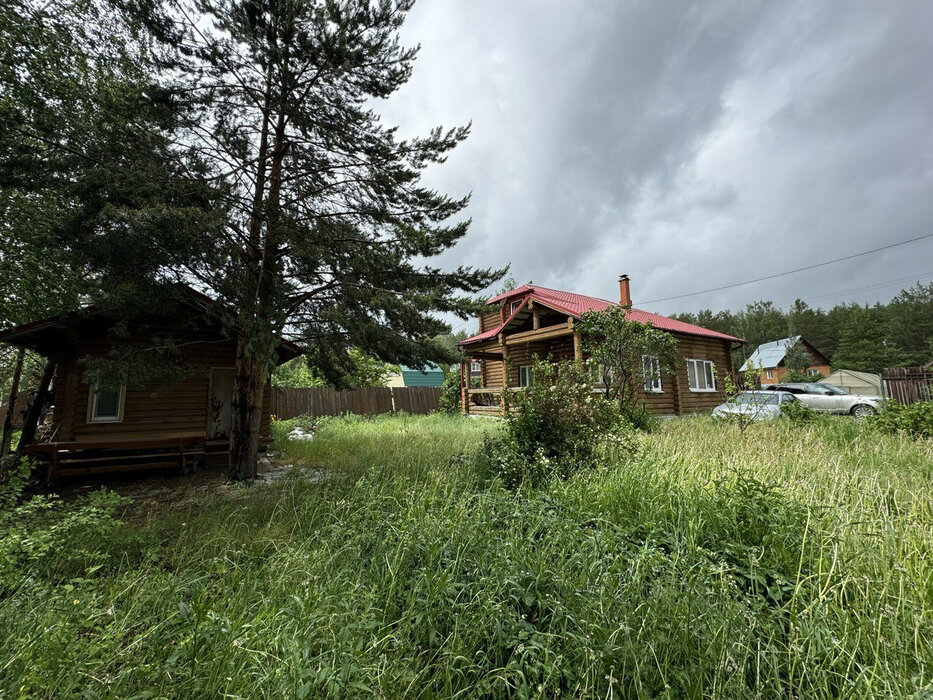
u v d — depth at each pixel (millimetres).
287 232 5871
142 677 1947
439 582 2576
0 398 13008
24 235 7176
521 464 5336
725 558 2936
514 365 18531
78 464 7434
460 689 1989
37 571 2875
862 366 43875
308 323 6922
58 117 6625
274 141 7238
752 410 10484
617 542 3299
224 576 2986
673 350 10852
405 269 6668
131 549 3650
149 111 5664
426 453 8016
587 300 20375
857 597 2438
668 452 6258
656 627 2162
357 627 2158
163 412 8812
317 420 16188
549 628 2258
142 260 5320
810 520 3213
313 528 4168
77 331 7742
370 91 7082
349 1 6328
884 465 5422
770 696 1937
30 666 1814
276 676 1816
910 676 1900
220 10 5984
